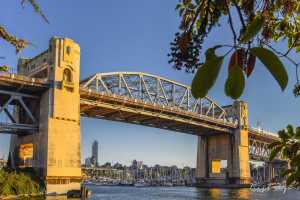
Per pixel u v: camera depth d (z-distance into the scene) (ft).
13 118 308.40
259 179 542.16
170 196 389.80
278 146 12.23
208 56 7.77
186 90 476.13
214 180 552.00
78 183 296.71
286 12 10.87
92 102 346.13
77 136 305.12
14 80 283.18
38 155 294.05
